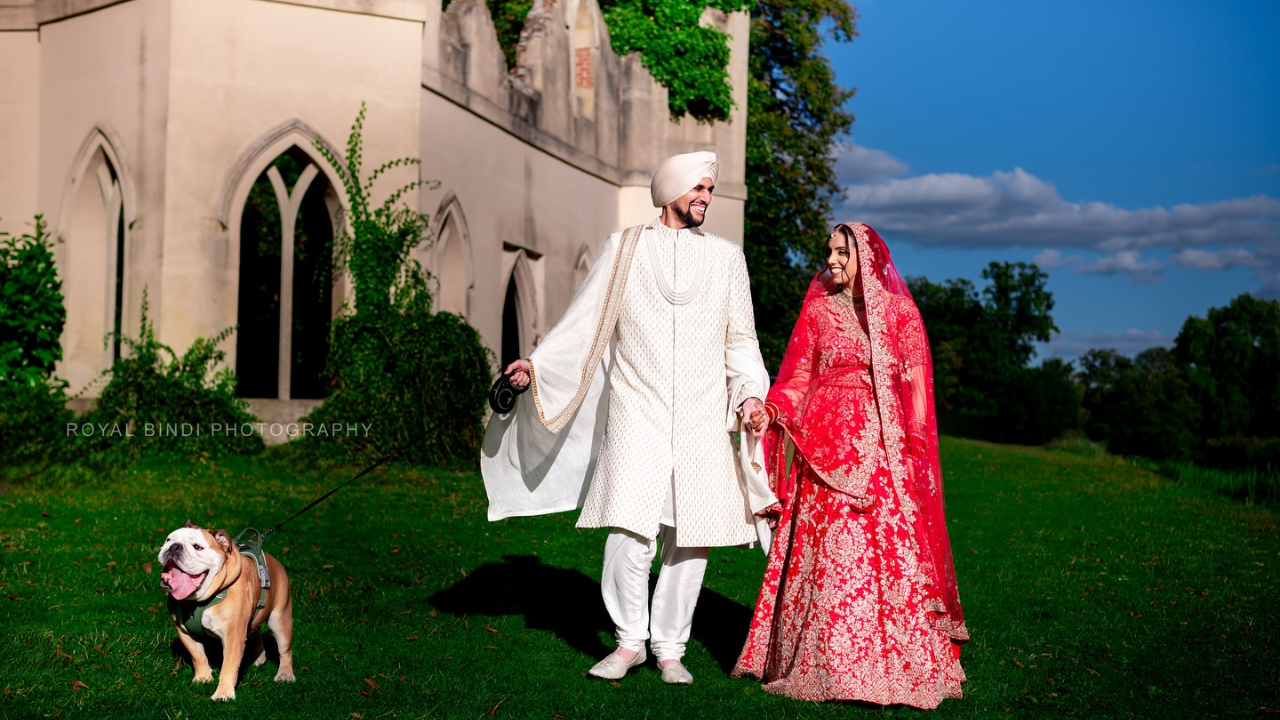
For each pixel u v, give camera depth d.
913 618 4.30
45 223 12.33
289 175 17.77
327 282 17.12
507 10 21.59
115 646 4.63
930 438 4.52
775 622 4.55
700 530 4.39
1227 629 5.82
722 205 18.91
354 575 6.34
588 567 6.95
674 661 4.52
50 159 12.26
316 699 4.06
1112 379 67.81
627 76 18.08
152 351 10.87
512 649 4.95
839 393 4.54
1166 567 7.83
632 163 18.14
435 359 11.51
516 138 14.75
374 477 10.20
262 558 4.17
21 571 5.93
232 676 4.00
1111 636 5.62
